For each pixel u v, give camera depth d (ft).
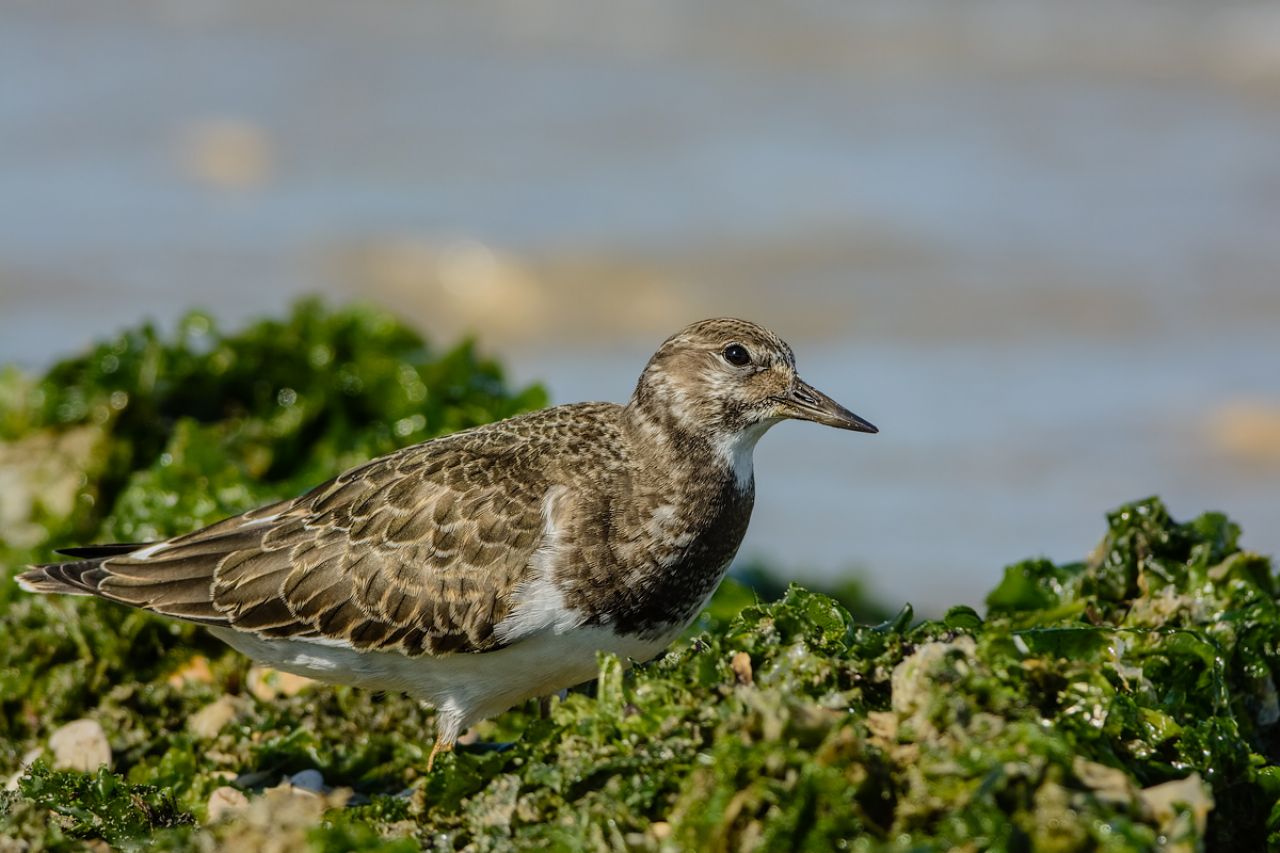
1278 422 55.98
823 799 19.02
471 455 27.84
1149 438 55.62
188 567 28.17
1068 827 18.67
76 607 32.60
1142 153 79.36
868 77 88.74
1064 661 22.38
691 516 27.66
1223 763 23.04
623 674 23.84
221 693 31.73
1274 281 67.05
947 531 50.03
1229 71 87.66
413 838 21.79
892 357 62.80
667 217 73.05
